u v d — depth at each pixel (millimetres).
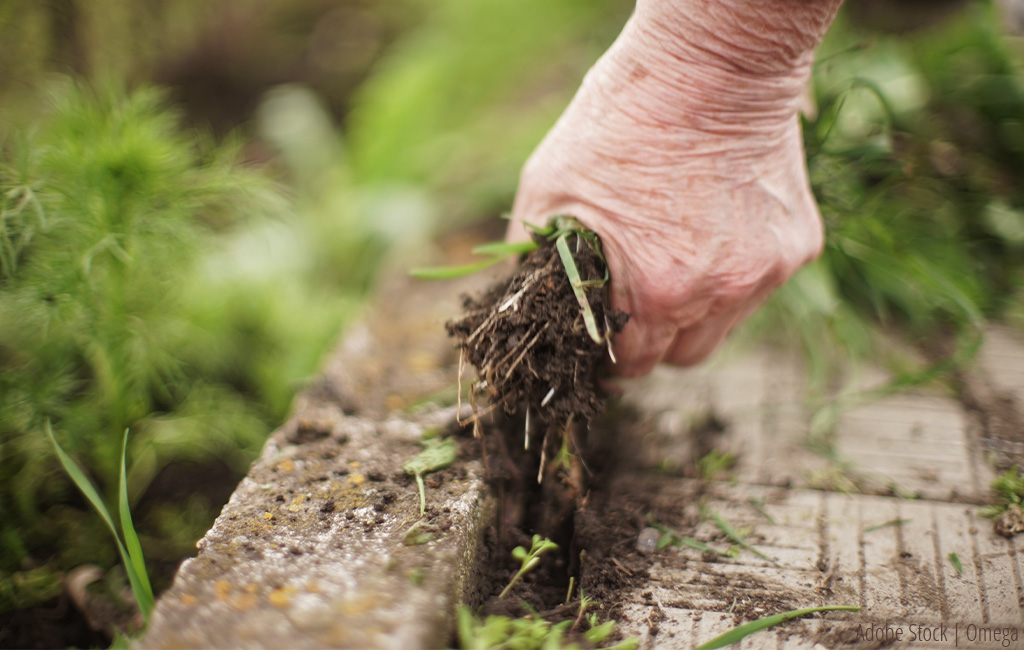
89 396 668
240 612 523
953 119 731
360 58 1341
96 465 660
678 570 577
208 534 556
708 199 553
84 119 607
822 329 689
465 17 1099
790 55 541
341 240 884
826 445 629
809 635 552
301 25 1398
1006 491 598
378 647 512
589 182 562
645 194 555
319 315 761
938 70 739
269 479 584
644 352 580
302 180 1000
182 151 622
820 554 581
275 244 831
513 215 591
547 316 553
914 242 691
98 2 860
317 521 562
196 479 681
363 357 668
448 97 1045
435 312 707
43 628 612
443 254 771
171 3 1059
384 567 541
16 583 615
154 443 653
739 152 552
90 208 601
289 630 517
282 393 713
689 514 600
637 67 550
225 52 1251
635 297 566
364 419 623
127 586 624
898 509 598
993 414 641
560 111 905
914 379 636
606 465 622
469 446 600
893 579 571
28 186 587
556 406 558
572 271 552
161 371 697
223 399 689
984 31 746
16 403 618
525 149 873
